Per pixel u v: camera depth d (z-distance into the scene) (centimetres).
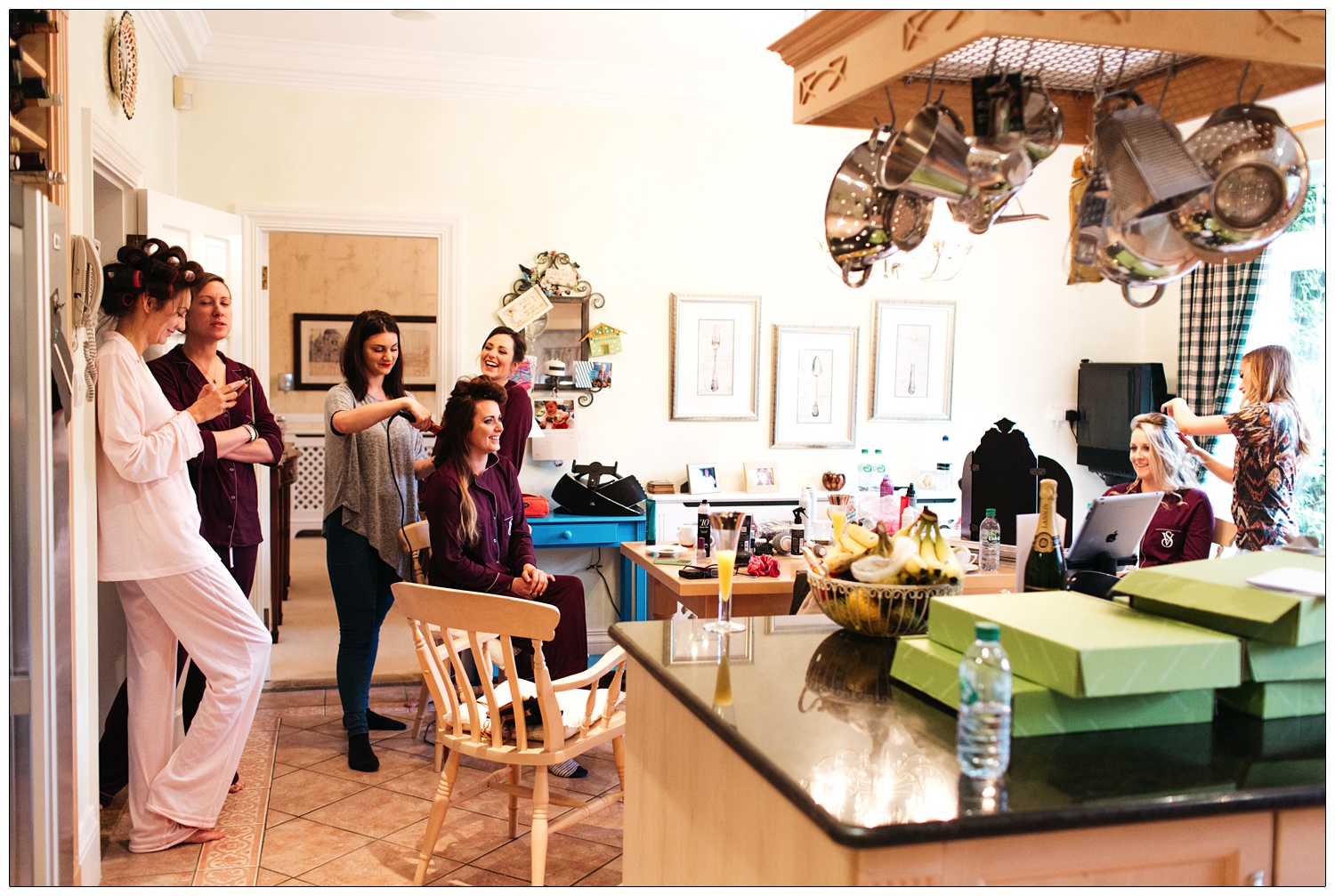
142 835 284
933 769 134
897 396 536
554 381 490
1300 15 151
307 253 771
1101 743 145
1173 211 159
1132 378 521
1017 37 141
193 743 286
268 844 291
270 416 343
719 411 514
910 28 152
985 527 351
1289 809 132
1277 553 183
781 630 219
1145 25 145
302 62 454
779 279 518
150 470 263
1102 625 157
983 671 134
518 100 482
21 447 207
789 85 504
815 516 470
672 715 184
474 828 306
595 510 475
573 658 349
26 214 206
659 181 501
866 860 117
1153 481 357
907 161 166
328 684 431
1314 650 159
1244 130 156
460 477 338
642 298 502
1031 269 550
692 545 399
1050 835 124
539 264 488
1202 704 156
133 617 281
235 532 327
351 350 371
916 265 378
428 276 782
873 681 178
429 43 448
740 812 152
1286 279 486
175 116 445
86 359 250
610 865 282
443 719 267
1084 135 201
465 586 336
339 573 364
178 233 381
